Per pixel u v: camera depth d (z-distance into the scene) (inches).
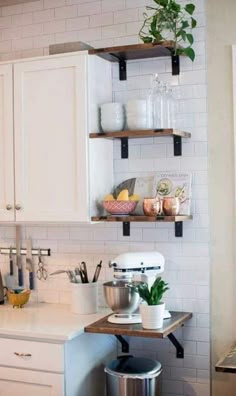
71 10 134.3
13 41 140.6
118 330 108.0
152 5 126.4
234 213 120.6
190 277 123.9
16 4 139.9
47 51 137.0
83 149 118.5
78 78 118.6
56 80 120.8
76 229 134.4
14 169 125.3
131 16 128.4
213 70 122.1
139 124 117.3
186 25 118.4
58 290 136.5
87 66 118.0
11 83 125.0
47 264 137.4
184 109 124.1
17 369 111.8
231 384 121.2
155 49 118.2
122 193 120.0
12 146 125.3
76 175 119.3
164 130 114.1
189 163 123.7
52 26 136.3
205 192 122.5
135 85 128.2
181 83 124.3
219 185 121.7
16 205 125.1
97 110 122.0
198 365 123.3
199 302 123.2
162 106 120.3
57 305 134.3
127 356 122.5
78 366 113.3
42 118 122.3
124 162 129.3
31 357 110.3
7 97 125.5
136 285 111.8
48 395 109.2
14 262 141.4
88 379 117.7
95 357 121.0
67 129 120.0
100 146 123.4
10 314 124.6
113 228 130.8
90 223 119.7
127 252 129.3
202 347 123.0
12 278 141.6
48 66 121.3
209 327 122.4
